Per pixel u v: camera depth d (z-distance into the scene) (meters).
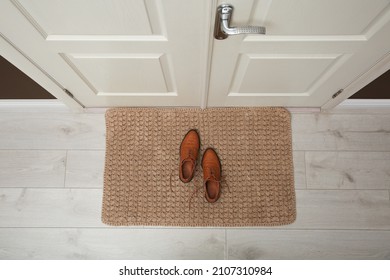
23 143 1.41
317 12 0.70
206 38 0.77
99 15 0.72
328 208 1.34
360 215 1.34
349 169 1.38
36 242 1.33
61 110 1.42
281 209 1.33
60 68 0.97
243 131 1.38
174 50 0.86
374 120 1.42
